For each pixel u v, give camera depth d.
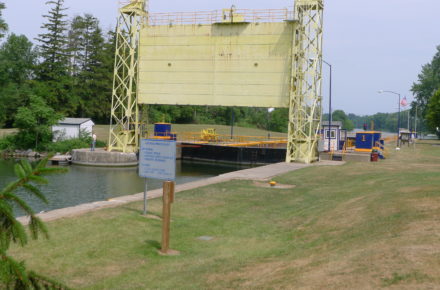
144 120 52.91
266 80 43.69
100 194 30.88
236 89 44.75
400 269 6.53
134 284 8.13
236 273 8.26
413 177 20.70
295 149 42.34
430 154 49.12
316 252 9.10
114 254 10.06
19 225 3.29
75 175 41.50
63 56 82.06
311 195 19.58
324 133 52.06
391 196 14.03
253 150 57.66
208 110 133.88
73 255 9.71
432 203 11.80
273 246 10.76
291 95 42.28
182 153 64.81
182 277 8.40
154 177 12.88
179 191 20.39
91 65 92.19
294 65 42.31
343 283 6.37
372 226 10.40
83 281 8.28
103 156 50.16
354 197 16.48
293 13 42.47
